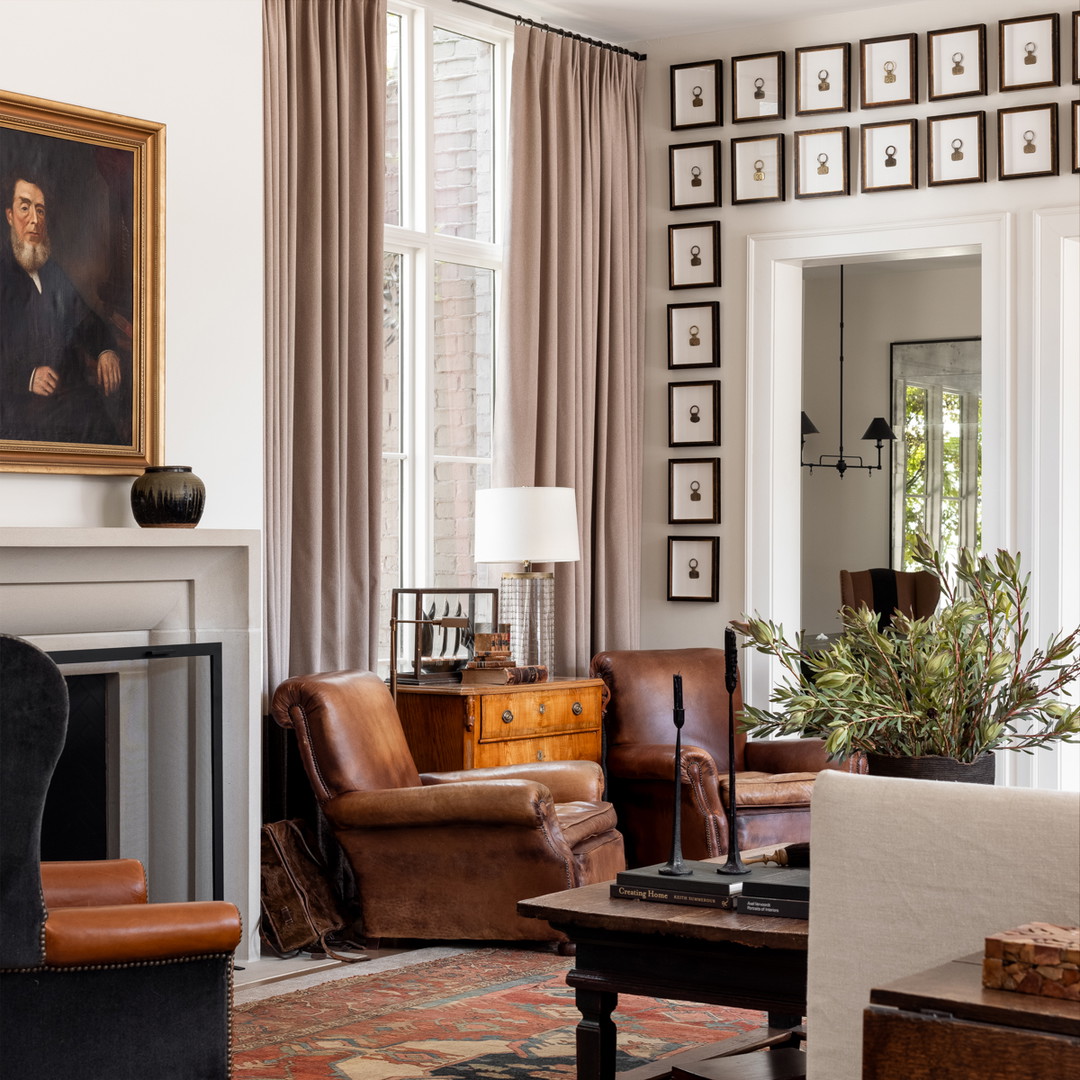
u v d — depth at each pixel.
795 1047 3.37
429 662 5.70
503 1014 3.95
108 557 4.27
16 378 4.20
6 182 4.18
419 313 6.14
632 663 6.09
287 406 5.16
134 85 4.52
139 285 4.50
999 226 6.25
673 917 2.68
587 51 6.62
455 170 6.39
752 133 6.79
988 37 6.32
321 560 5.32
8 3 4.21
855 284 9.86
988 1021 1.59
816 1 6.48
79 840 4.35
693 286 6.87
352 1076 3.41
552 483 6.34
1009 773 6.20
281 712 4.77
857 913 2.02
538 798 4.55
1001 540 6.23
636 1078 3.07
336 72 5.41
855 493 9.86
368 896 4.80
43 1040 2.66
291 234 5.21
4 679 2.62
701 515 6.86
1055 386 6.14
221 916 2.77
